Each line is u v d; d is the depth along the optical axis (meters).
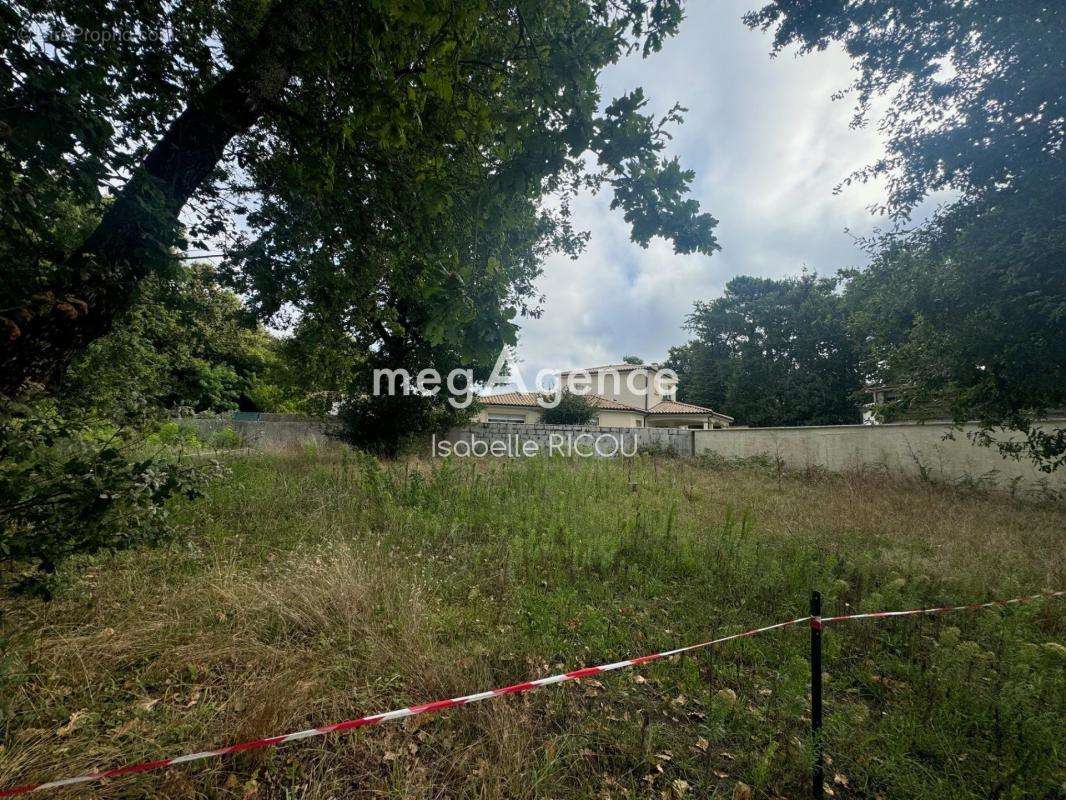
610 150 2.35
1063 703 2.30
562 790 1.94
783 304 27.16
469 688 2.45
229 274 4.36
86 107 2.19
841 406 24.58
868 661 2.93
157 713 2.16
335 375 9.64
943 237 5.05
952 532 5.79
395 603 3.26
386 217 4.16
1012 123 4.35
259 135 4.04
